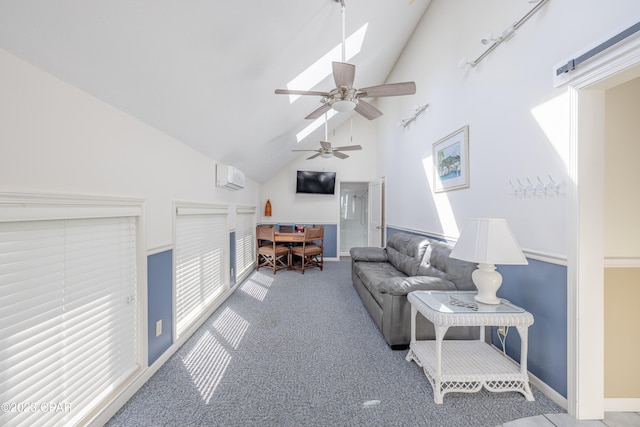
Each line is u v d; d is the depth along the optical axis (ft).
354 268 13.30
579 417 4.91
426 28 11.66
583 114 4.90
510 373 5.52
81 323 4.51
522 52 6.30
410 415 5.00
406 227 14.16
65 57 3.70
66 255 4.23
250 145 11.57
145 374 5.87
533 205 6.05
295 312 10.14
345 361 6.81
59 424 4.10
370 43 10.71
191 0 4.12
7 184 3.27
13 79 3.32
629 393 5.23
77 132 4.26
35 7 2.99
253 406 5.20
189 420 4.83
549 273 5.59
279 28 6.00
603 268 4.94
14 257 3.50
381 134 19.01
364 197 25.27
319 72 9.50
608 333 5.32
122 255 5.47
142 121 5.91
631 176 5.40
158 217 6.54
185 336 7.77
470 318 5.33
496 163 7.23
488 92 7.54
